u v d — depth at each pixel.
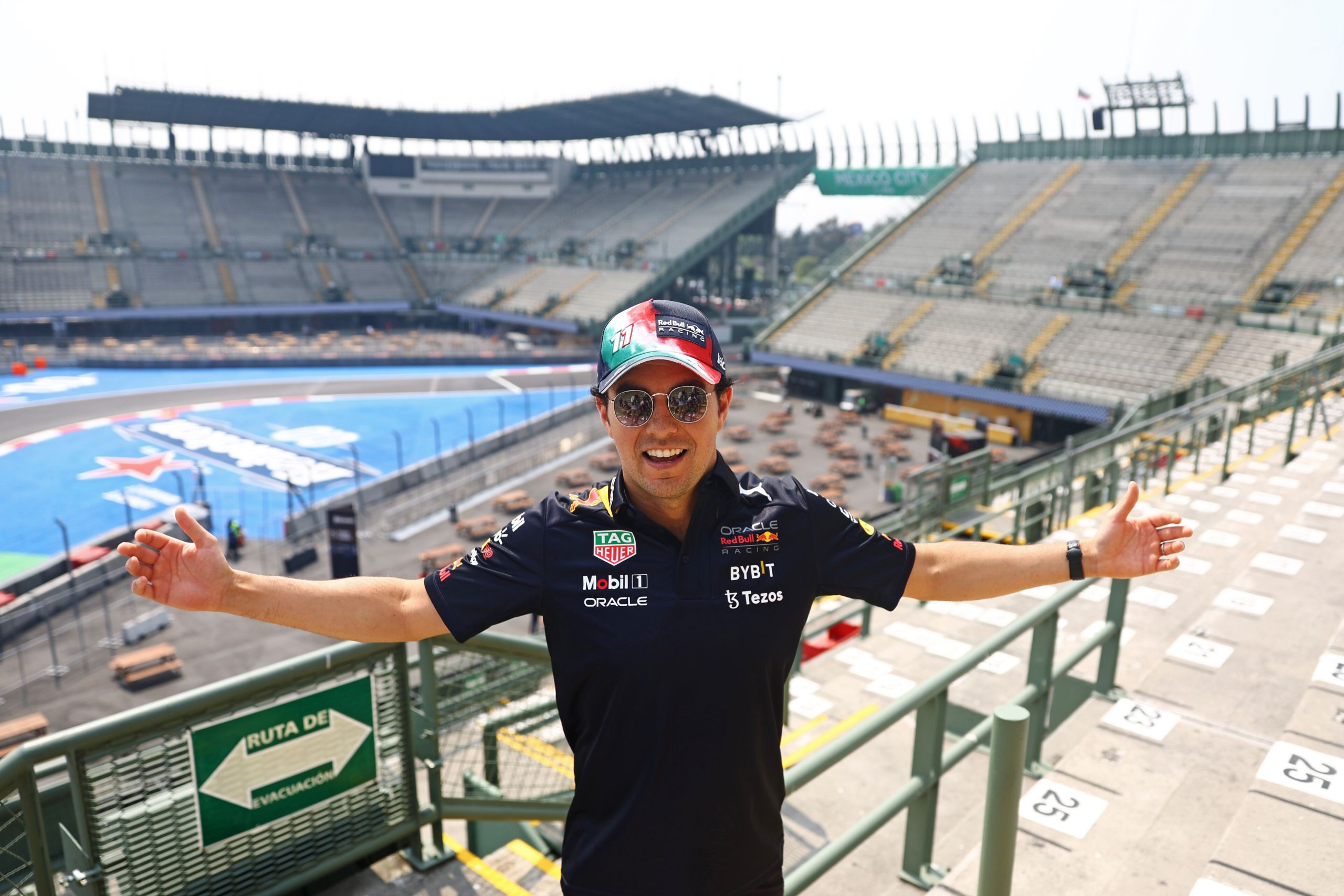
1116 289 45.56
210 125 79.50
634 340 1.68
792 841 5.26
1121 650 5.94
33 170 74.25
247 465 39.88
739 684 1.76
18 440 42.62
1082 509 13.94
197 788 2.95
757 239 77.19
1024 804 3.85
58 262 67.88
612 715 1.77
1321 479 9.29
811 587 1.84
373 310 76.31
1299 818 3.53
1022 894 3.32
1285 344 37.41
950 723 6.86
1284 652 5.18
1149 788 3.95
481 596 1.78
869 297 55.34
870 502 32.31
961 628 8.49
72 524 32.25
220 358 62.28
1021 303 48.78
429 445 43.84
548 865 3.96
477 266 82.62
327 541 30.45
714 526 1.78
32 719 17.77
